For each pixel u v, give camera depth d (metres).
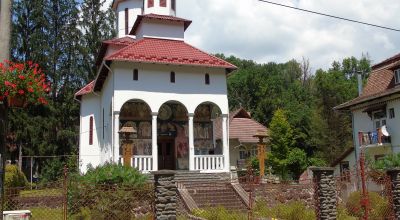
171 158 29.36
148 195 14.00
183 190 21.73
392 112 30.41
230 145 41.81
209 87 28.14
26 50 44.28
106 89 29.97
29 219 12.20
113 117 25.83
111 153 26.42
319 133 48.03
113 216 13.70
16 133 40.16
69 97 45.31
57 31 47.00
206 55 29.11
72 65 46.62
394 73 30.80
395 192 13.59
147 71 26.95
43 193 15.82
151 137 28.73
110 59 25.70
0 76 9.81
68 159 39.88
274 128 40.72
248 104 67.62
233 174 25.89
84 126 34.06
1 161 9.70
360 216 15.53
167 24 30.98
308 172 31.58
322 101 52.50
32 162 41.69
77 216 14.16
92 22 49.06
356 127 34.72
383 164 21.77
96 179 14.77
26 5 44.50
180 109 30.08
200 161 27.06
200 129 30.19
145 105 29.06
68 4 47.50
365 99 32.03
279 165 39.16
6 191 14.80
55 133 43.66
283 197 21.14
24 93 10.28
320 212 13.27
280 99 64.19
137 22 31.17
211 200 21.55
